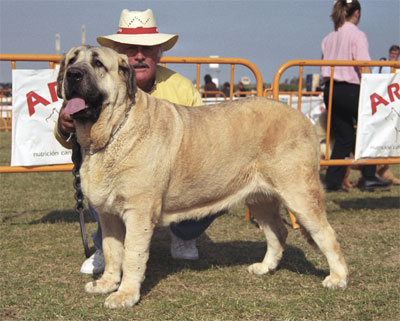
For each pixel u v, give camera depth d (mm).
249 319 3010
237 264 4141
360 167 7449
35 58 4789
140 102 3164
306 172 3471
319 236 3512
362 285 3582
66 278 3727
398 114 5539
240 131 3480
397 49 11383
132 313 3078
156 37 3902
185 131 3328
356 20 6508
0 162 9688
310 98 12461
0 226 5207
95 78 2957
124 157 3059
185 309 3156
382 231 5098
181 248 4250
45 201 6492
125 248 3180
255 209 3879
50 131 4867
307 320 2996
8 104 16391
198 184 3461
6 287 3475
